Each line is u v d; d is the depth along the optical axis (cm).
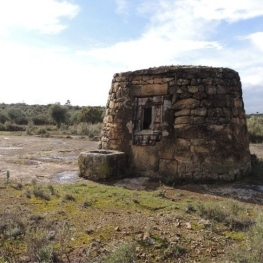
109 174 747
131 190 655
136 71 834
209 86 757
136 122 827
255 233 416
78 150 1266
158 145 778
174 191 665
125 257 348
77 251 382
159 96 791
